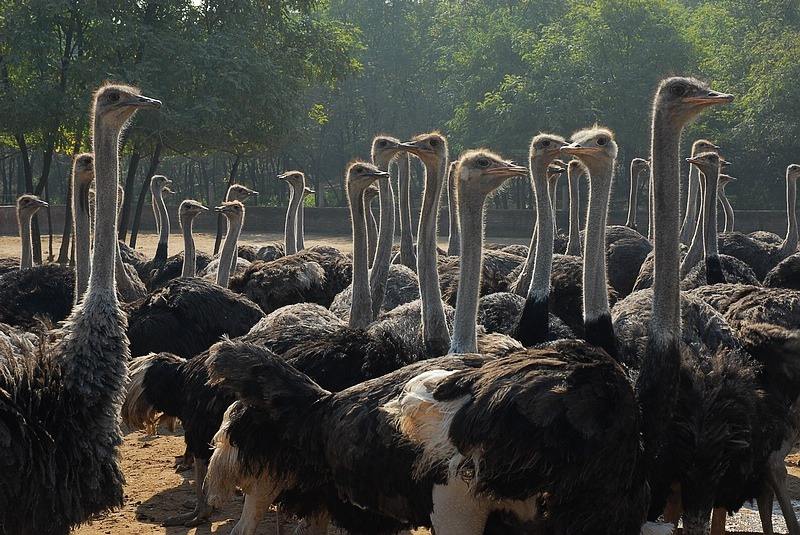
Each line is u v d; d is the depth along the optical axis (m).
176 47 35.41
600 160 10.18
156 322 12.77
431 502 7.04
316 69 42.94
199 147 39.69
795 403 9.21
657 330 7.70
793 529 9.27
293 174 24.64
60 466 7.79
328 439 7.68
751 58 60.00
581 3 60.88
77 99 33.59
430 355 10.38
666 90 8.37
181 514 10.76
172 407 10.13
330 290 17.11
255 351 8.08
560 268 15.80
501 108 58.62
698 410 7.98
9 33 33.41
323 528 8.78
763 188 58.69
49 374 7.95
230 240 18.09
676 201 8.16
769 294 11.65
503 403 6.45
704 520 8.09
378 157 16.78
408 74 79.69
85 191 12.01
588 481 6.51
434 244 10.81
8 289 15.05
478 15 76.06
